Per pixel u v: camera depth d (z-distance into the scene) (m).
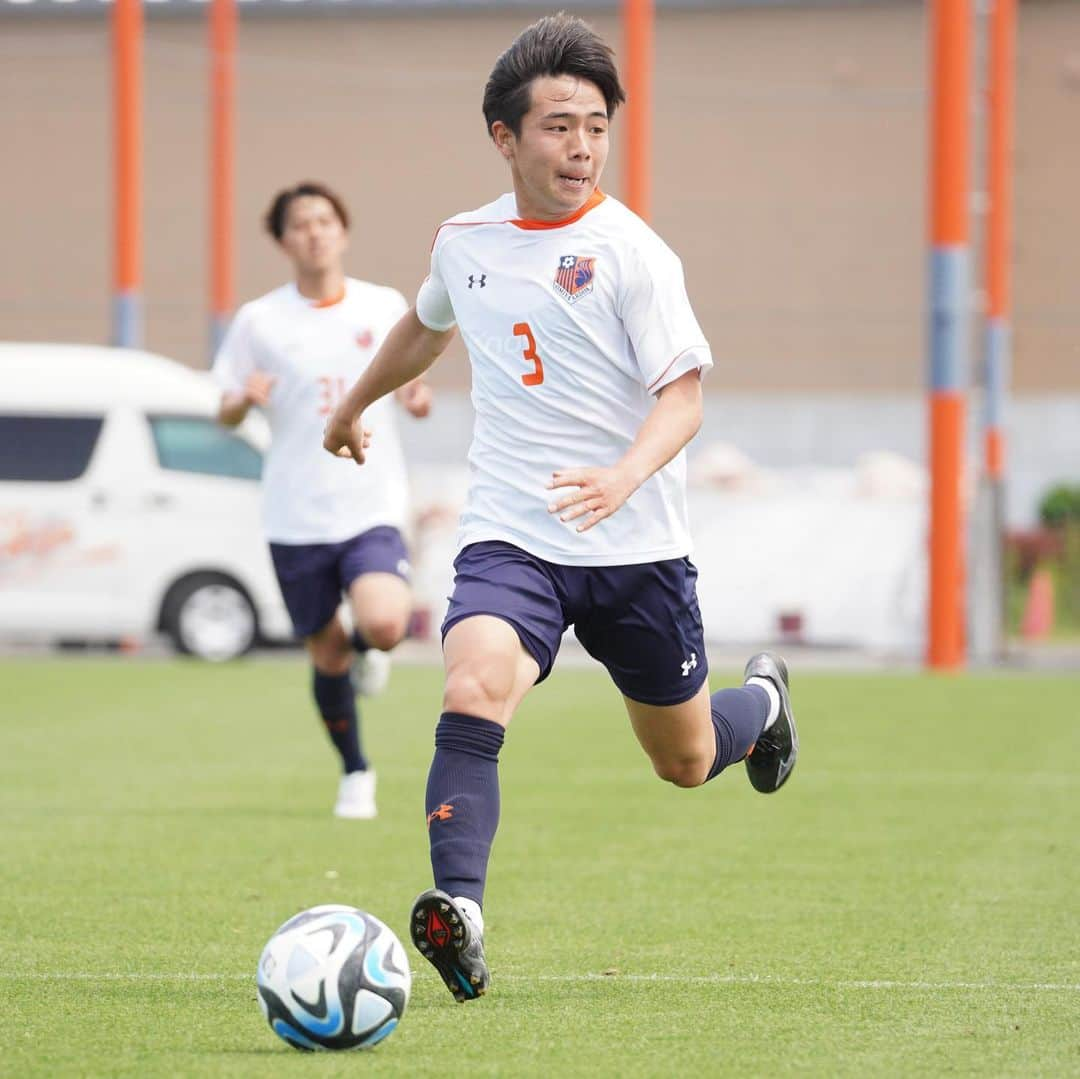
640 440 16.72
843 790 35.28
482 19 128.12
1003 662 71.06
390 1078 14.77
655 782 36.41
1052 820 31.47
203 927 21.88
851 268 126.31
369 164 129.50
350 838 29.08
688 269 127.94
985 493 71.19
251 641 67.31
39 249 132.12
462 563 17.80
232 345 30.84
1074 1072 15.22
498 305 17.73
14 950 20.47
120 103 77.12
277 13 129.62
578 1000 17.98
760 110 126.44
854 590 76.44
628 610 17.69
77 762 39.28
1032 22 122.06
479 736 16.83
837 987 18.66
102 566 66.62
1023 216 122.81
